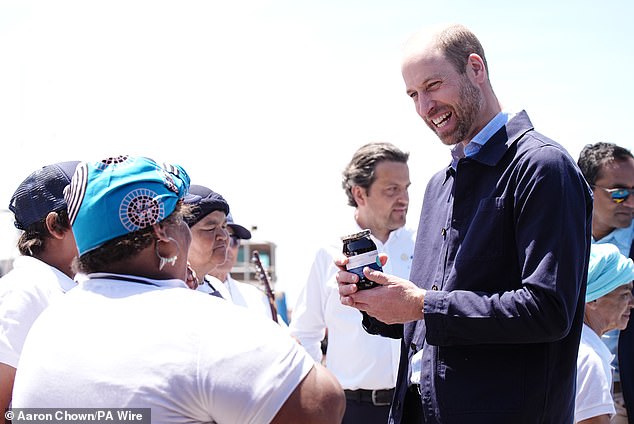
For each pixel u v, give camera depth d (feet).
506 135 7.20
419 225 8.34
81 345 5.16
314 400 5.06
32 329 5.64
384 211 13.12
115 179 5.54
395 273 13.19
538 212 6.57
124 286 5.47
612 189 12.22
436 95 7.32
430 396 7.07
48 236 8.11
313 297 13.29
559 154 6.73
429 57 7.32
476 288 6.95
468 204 7.27
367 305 7.02
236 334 5.07
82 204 5.53
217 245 10.38
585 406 8.72
